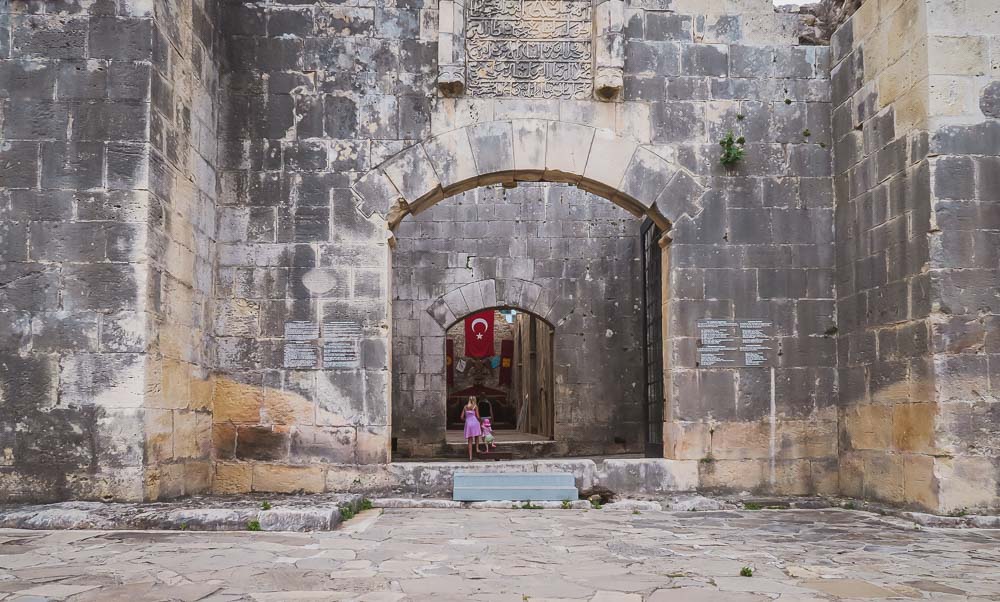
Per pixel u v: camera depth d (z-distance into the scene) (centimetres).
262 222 1039
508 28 1072
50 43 873
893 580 564
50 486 827
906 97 916
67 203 854
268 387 1018
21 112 864
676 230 1054
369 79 1059
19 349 838
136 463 827
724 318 1045
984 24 889
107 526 761
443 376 1708
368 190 1045
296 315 1027
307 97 1054
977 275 859
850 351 1015
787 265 1057
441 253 1730
